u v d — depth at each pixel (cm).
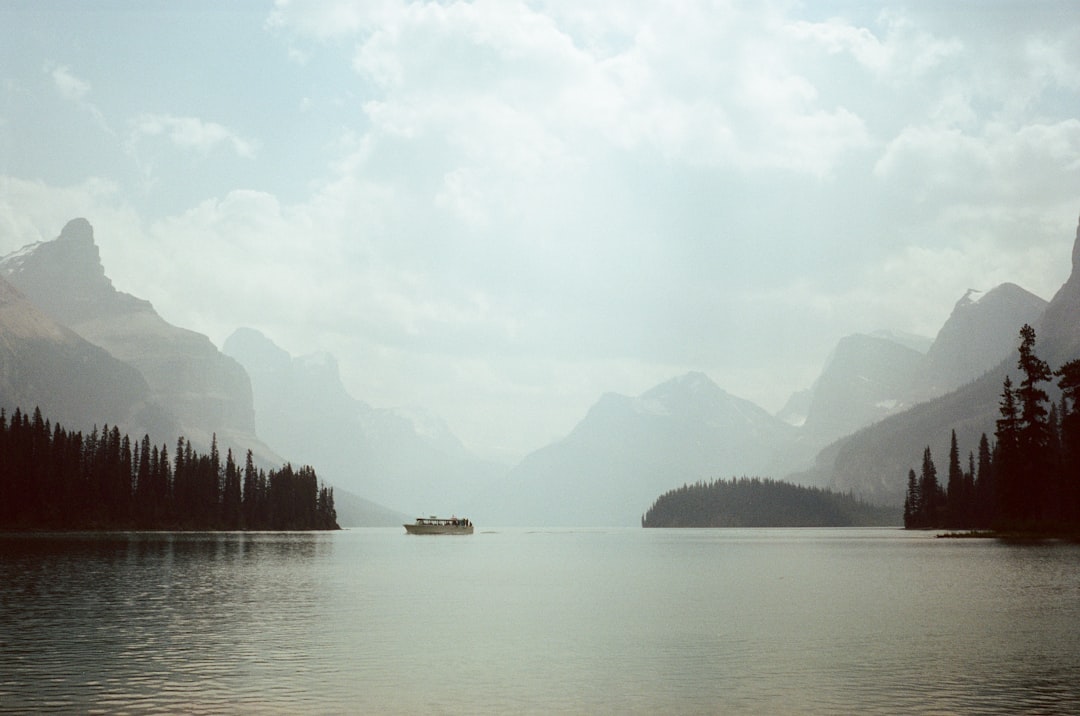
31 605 6831
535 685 4053
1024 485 17462
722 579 10488
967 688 3953
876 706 3650
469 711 3594
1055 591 7738
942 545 17088
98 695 3812
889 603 7231
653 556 17375
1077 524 17162
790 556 16525
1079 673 4256
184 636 5366
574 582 10044
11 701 3712
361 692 3897
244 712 3559
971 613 6431
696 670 4391
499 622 6222
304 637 5381
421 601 7669
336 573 11112
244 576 9962
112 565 11238
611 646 5119
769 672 4328
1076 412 16288
